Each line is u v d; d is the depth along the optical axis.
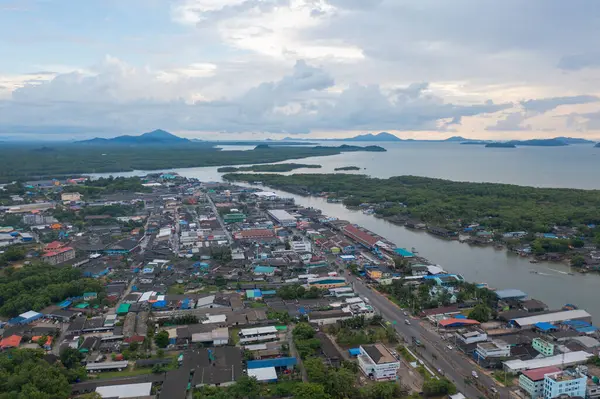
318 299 149.50
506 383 99.94
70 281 159.00
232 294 154.00
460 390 98.00
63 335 125.62
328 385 96.00
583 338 119.19
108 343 118.94
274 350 114.44
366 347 111.31
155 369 105.00
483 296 147.38
